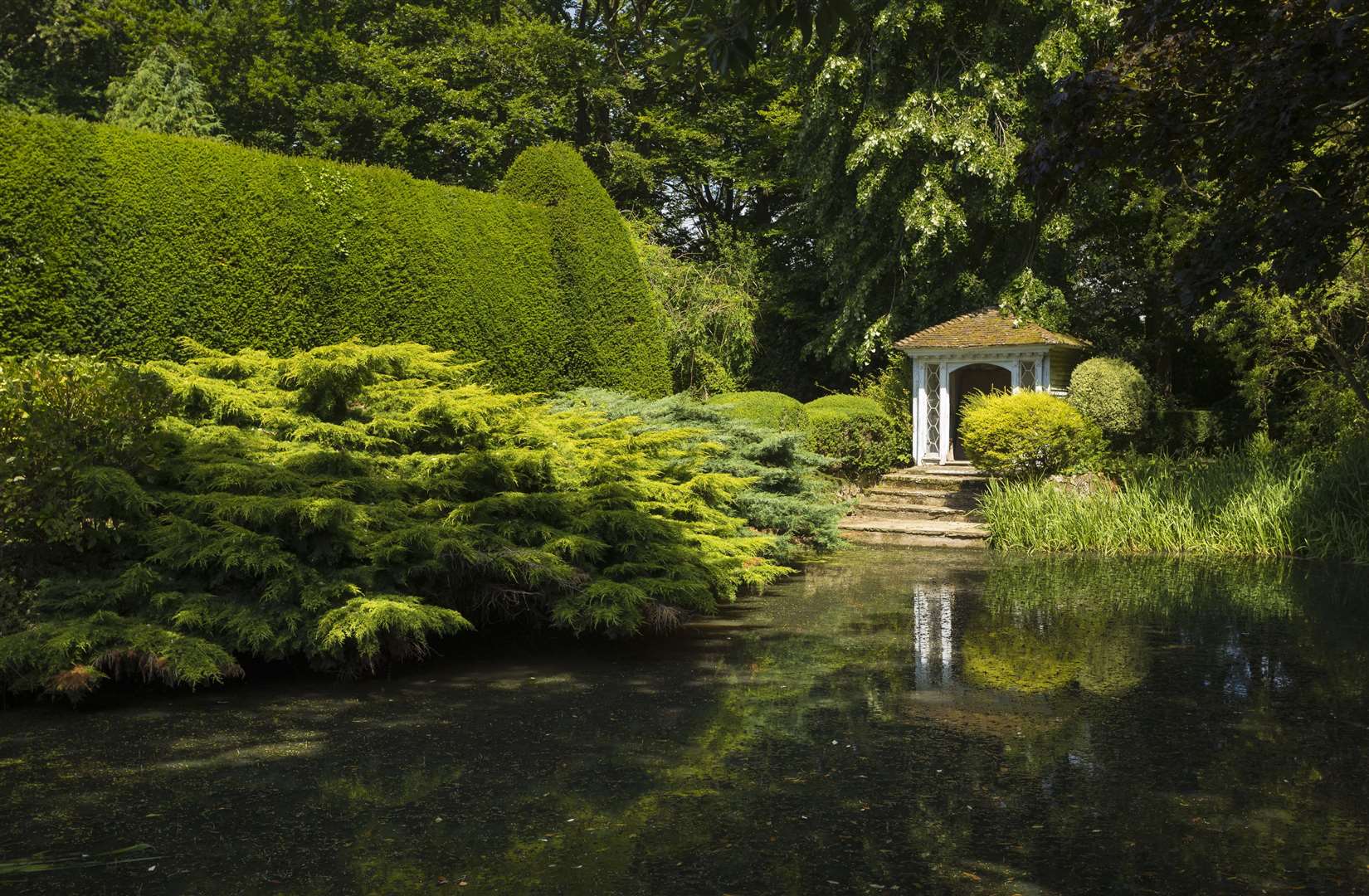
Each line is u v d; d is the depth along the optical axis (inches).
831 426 718.5
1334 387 619.2
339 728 216.2
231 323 385.1
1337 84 286.8
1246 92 311.1
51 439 248.7
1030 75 719.1
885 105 766.5
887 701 237.0
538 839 153.8
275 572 261.0
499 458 308.8
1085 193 714.2
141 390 273.1
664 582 299.3
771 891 135.9
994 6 737.6
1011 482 636.7
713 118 1061.1
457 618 263.3
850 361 857.5
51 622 237.6
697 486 362.9
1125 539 531.2
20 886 137.7
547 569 280.8
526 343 492.1
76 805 169.0
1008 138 721.6
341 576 264.1
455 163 1051.3
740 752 197.5
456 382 370.9
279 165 406.0
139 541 264.2
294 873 141.7
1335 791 174.6
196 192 378.3
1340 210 318.0
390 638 273.7
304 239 409.7
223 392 312.8
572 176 521.7
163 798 172.2
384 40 1046.4
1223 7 325.1
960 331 740.7
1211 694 241.8
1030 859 146.2
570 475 334.3
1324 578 424.8
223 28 1002.1
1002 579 434.6
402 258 443.2
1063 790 175.5
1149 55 320.5
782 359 962.1
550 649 301.3
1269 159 318.0
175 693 248.1
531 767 188.4
